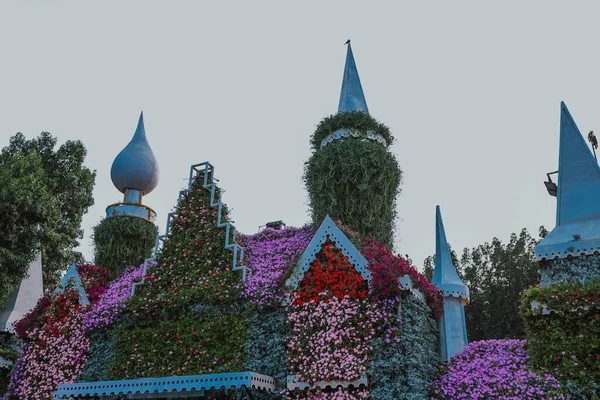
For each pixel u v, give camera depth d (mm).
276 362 13688
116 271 20891
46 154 29641
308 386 13094
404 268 13680
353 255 14000
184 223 17094
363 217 16359
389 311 13016
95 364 16250
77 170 30125
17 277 20328
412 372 12398
